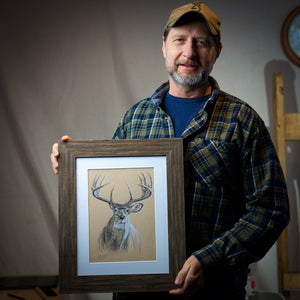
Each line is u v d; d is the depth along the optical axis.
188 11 1.22
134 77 2.56
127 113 1.44
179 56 1.26
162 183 1.16
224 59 2.55
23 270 2.53
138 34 2.57
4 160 2.54
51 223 2.55
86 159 1.17
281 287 2.39
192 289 1.09
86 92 2.56
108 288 1.12
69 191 1.15
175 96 1.35
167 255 1.13
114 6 2.58
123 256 1.13
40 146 2.55
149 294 1.22
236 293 1.20
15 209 2.54
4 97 2.55
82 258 1.13
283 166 2.38
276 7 2.56
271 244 1.15
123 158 1.17
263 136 1.23
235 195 1.24
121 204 1.15
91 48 2.57
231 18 2.57
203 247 1.17
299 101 2.53
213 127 1.24
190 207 1.20
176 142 1.16
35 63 2.56
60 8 2.58
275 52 2.55
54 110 2.56
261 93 2.54
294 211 2.51
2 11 2.57
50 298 2.31
